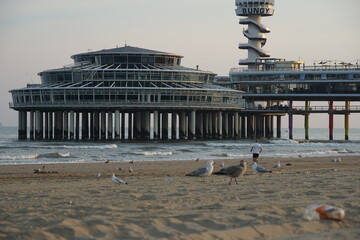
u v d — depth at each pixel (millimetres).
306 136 179000
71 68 149250
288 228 17031
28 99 150500
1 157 80688
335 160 66938
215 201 23125
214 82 185000
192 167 60469
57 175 47500
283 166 57469
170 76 149000
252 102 180375
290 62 176375
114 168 58594
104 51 152000
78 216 19438
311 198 23281
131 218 18766
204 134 163875
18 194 27109
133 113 162250
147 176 43594
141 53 150000
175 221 18031
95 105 144000
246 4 183500
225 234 16281
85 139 155125
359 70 170625
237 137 169000
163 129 157750
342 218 17844
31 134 156625
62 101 145500
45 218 19078
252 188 28031
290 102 178125
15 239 15930
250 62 181500
